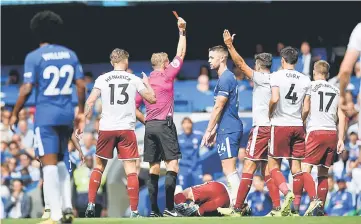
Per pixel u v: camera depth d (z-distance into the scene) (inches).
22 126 2484.0
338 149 1562.5
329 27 2706.7
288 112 1486.2
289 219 1274.6
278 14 2728.8
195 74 2714.1
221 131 1553.9
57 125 1190.9
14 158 2429.9
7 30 2775.6
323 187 1608.0
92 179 1501.0
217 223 1218.6
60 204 1193.4
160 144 1557.6
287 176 2188.7
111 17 2792.8
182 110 2566.4
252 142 1509.6
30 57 1189.1
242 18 2748.5
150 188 1572.3
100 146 1491.1
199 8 2755.9
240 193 1517.0
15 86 2696.9
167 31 2805.1
